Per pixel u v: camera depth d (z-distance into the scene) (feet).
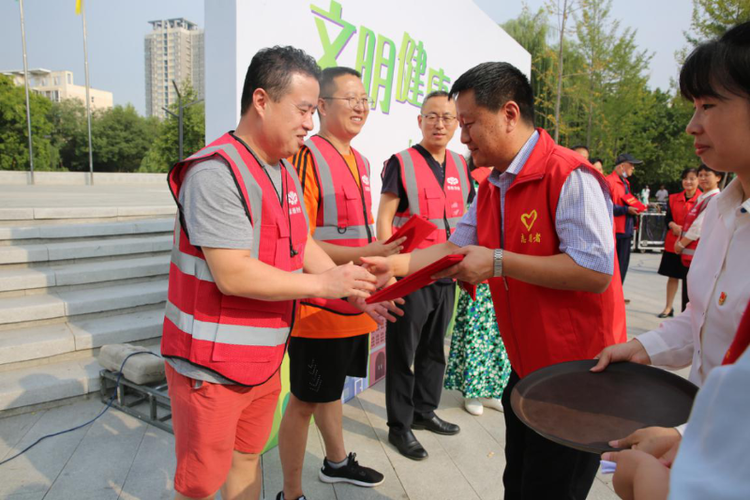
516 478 6.06
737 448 1.45
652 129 84.12
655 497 2.15
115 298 13.00
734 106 3.18
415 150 10.08
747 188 3.57
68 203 24.90
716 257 3.93
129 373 9.89
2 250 13.09
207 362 4.88
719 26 41.06
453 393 12.43
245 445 5.88
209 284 4.90
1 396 9.71
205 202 4.65
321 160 7.95
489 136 5.22
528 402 4.21
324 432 8.22
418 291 9.25
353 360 8.07
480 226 5.98
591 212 4.84
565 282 4.88
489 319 10.82
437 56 14.88
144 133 162.09
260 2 8.30
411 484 8.45
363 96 8.13
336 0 10.16
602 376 4.52
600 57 57.26
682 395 4.06
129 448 8.93
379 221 9.83
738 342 2.35
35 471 8.15
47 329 11.87
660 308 21.34
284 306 5.40
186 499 5.26
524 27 64.85
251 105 5.10
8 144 106.22
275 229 5.16
